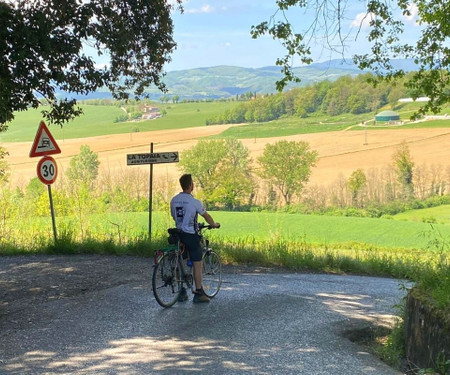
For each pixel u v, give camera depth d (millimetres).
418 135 113688
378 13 13211
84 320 6879
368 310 8055
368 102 141375
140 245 12914
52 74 11031
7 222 15727
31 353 5566
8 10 10094
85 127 196250
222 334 6324
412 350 5758
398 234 59219
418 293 5922
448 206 80500
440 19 12969
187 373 4977
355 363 5438
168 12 13273
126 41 11883
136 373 4969
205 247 8359
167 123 195750
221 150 84812
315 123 142125
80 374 4941
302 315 7418
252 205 85312
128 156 13539
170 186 17547
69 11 11023
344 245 32406
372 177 84000
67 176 19969
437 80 14023
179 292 7883
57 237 13766
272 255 12883
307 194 85312
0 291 8750
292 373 5051
